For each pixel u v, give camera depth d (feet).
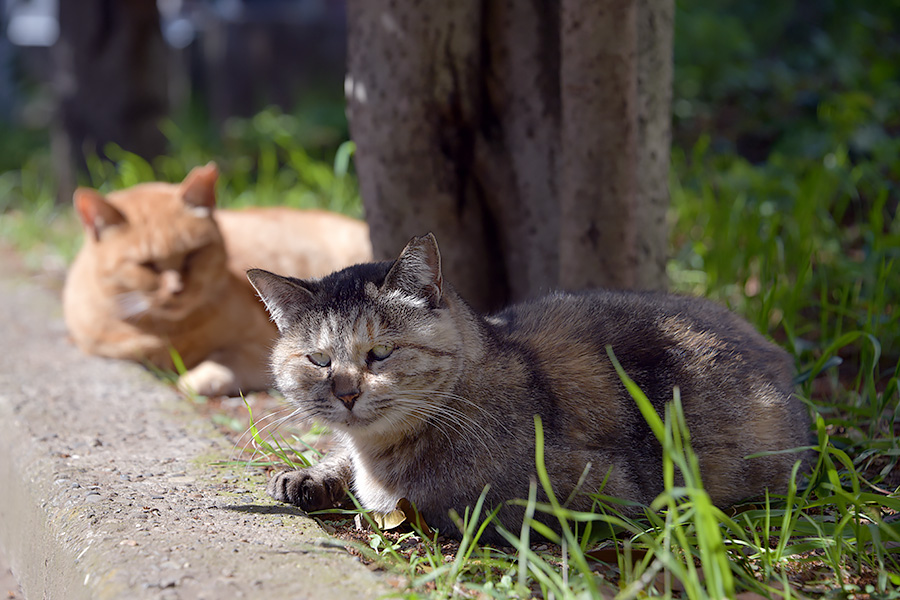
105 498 9.23
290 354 9.42
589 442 9.07
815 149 21.63
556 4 13.39
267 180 26.27
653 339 9.80
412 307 8.99
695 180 21.52
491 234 14.29
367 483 9.34
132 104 28.81
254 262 16.58
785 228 17.48
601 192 12.18
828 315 15.34
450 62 13.15
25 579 10.11
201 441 11.38
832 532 8.54
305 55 46.06
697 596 6.30
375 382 8.78
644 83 12.66
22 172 32.89
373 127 13.35
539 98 13.55
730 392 9.59
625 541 7.75
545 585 7.07
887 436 10.78
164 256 14.94
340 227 17.72
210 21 47.19
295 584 7.28
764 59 30.50
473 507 8.75
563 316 10.25
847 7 29.71
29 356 15.48
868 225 17.24
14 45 48.83
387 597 6.97
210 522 8.66
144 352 15.40
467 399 8.95
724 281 16.30
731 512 9.33
